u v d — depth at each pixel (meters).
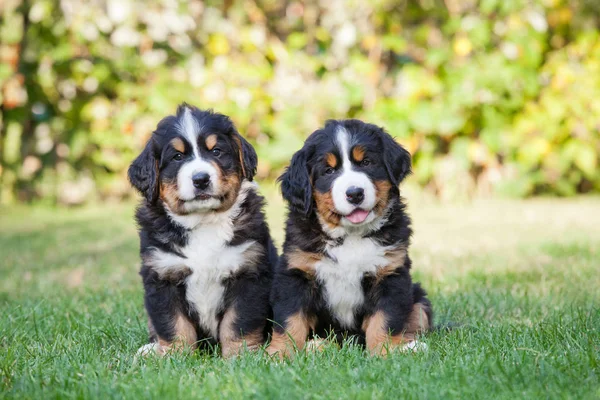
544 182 9.60
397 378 2.83
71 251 6.68
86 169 9.23
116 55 8.85
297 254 3.62
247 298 3.69
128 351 3.49
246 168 3.88
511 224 7.57
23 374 2.98
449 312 4.18
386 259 3.60
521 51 8.91
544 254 5.93
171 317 3.69
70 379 2.84
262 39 8.88
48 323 3.97
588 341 3.21
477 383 2.74
